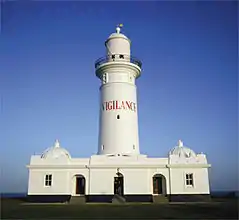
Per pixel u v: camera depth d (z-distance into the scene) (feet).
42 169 123.95
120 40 144.15
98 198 120.78
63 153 128.57
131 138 133.08
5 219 70.28
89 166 123.24
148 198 120.78
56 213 81.71
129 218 71.00
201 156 127.44
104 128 134.72
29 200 121.08
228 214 78.69
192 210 88.38
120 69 139.64
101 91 141.90
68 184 122.52
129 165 123.44
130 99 138.21
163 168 124.88
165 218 71.00
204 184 124.06
